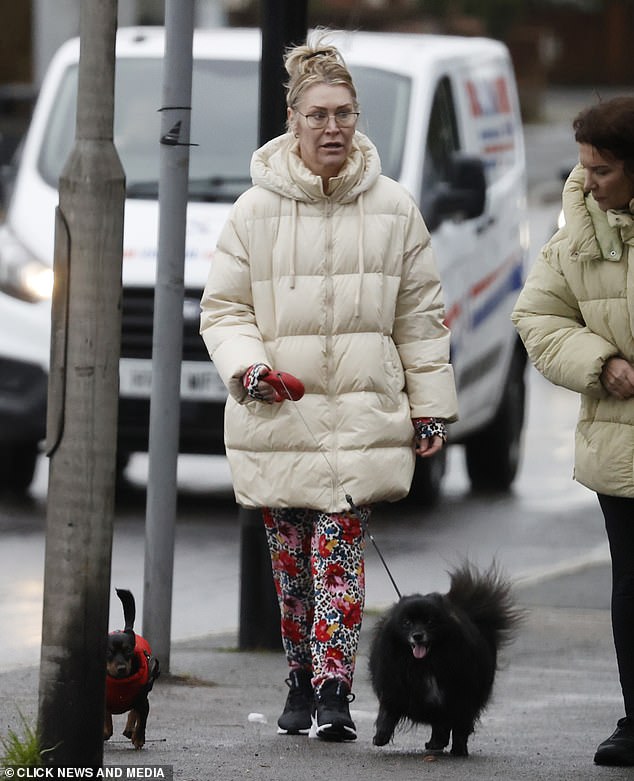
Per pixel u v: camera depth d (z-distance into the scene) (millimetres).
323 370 16250
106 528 12961
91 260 12820
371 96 32625
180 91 20297
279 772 15008
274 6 21625
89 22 12766
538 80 156000
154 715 18172
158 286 20547
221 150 32500
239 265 16453
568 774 15273
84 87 12789
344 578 16344
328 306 16250
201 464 38688
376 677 16141
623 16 183750
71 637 12938
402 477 16469
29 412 31312
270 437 16281
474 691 15953
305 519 16797
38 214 32281
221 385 30344
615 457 15633
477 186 32344
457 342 32281
